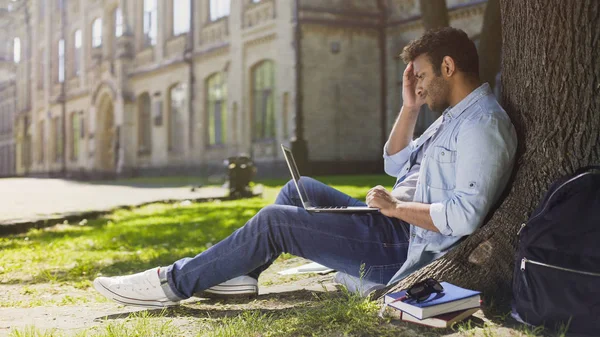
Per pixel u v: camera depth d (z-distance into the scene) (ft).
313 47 68.64
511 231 8.23
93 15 110.73
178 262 9.07
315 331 7.44
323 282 11.35
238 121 76.54
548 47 8.18
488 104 8.22
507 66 9.02
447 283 7.92
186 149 87.20
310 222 8.68
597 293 6.55
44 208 32.30
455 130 8.25
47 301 11.54
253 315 8.36
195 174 84.94
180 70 87.81
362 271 8.62
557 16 8.09
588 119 7.97
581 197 6.75
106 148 110.22
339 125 69.46
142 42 98.53
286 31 68.95
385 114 70.85
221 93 81.00
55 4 127.34
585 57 7.97
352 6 69.46
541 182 8.16
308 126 68.39
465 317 7.55
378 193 8.30
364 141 70.49
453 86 8.42
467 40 8.41
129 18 99.19
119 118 99.71
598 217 6.65
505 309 7.95
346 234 8.70
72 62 122.72
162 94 92.17
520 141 8.54
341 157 69.46
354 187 41.11
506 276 8.12
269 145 71.82
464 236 8.68
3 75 163.32
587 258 6.64
